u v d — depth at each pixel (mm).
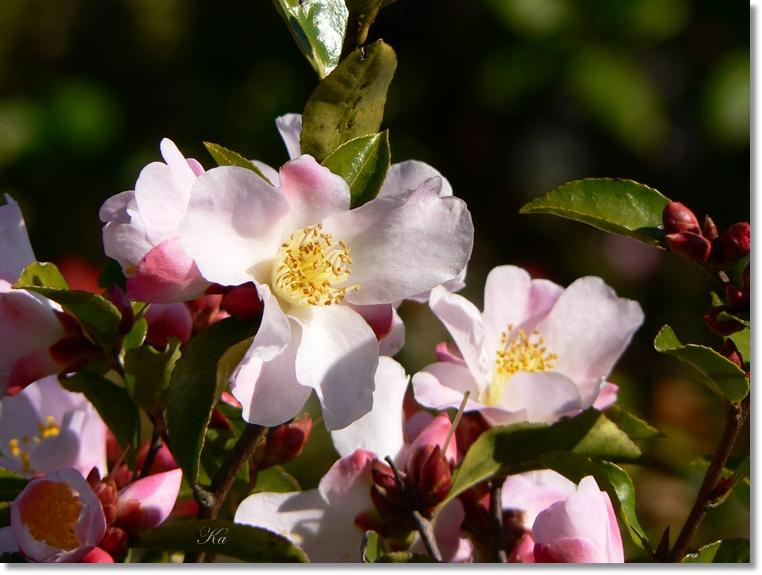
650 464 437
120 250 394
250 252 403
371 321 407
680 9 813
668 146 848
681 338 859
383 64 409
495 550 440
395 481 424
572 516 400
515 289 464
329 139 416
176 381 395
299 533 428
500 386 453
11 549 424
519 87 817
